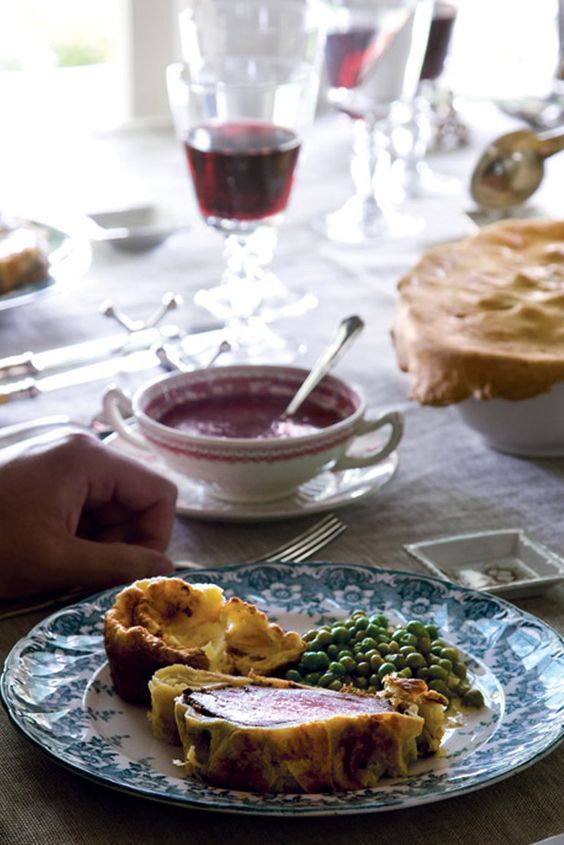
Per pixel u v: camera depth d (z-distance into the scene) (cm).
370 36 242
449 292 168
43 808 92
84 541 123
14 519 121
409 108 284
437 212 256
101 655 107
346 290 215
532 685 102
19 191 257
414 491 148
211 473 137
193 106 198
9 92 376
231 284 212
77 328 197
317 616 113
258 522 139
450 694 101
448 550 130
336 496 142
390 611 114
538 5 392
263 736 87
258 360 184
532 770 97
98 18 427
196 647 102
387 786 89
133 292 212
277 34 231
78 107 357
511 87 328
